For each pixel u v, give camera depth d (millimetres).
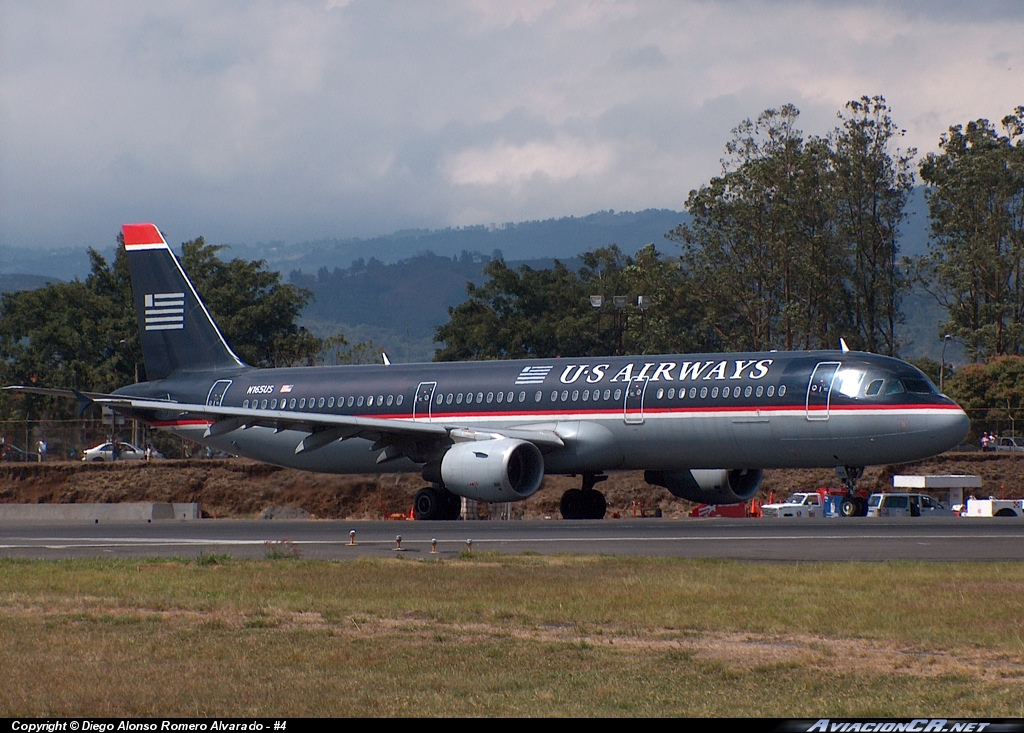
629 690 36031
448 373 125875
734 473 123938
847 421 105000
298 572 62938
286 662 39906
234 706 34188
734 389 109625
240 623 47594
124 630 46531
